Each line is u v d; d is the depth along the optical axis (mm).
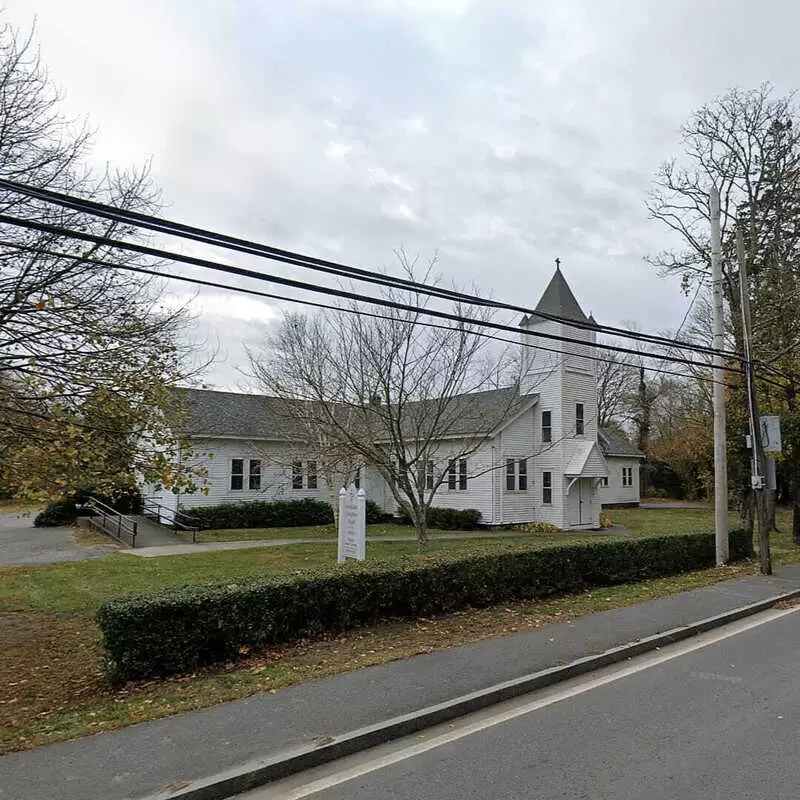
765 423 14055
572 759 4652
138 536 20109
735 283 21656
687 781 4270
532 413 27328
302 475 23219
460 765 4598
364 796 4160
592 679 6703
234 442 25109
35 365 7195
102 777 4223
